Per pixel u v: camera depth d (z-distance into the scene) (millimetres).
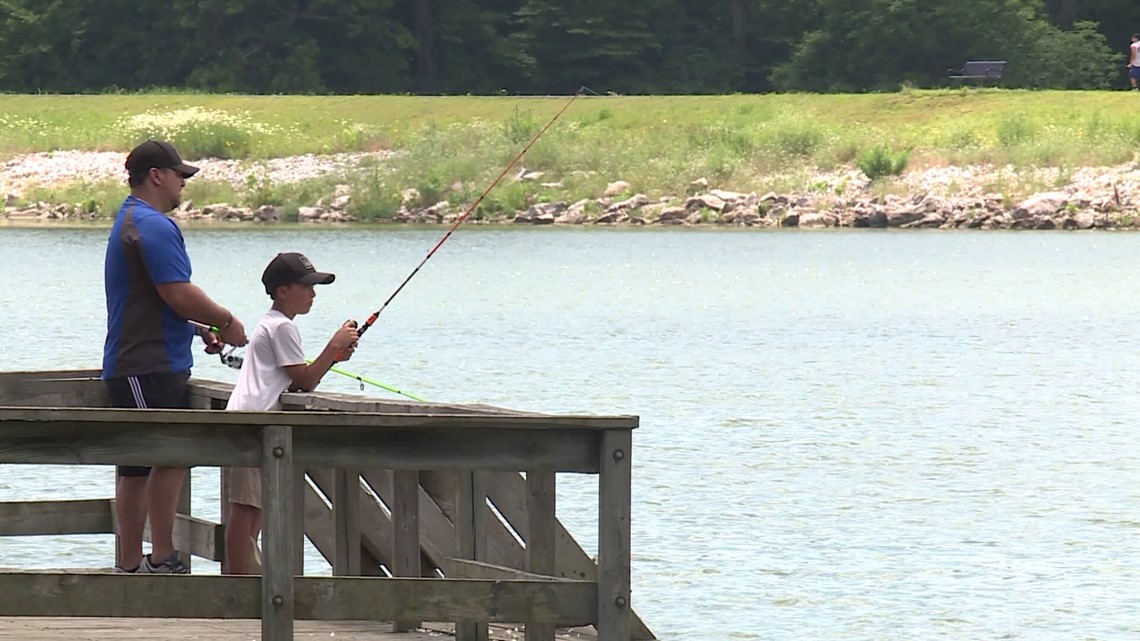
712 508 48688
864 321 97062
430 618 26578
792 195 175125
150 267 30500
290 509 25828
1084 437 60844
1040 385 73438
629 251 143000
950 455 57250
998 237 156250
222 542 32656
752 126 193375
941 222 167500
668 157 185000
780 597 39031
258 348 31453
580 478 53250
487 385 72688
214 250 143500
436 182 181375
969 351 84438
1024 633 36219
